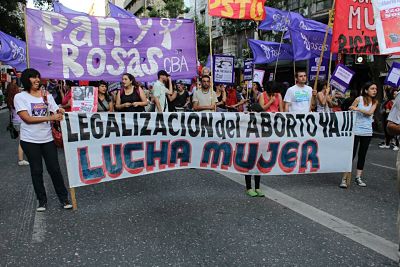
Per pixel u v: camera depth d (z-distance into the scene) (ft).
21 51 37.37
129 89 22.93
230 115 18.74
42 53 22.29
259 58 48.08
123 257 12.03
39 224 14.80
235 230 14.21
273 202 17.62
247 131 18.98
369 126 20.74
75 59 23.12
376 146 37.73
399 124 12.33
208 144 18.65
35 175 16.19
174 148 18.28
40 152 16.28
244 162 19.01
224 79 37.88
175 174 23.11
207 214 15.94
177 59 25.54
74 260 11.84
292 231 14.14
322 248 12.71
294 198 18.30
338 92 30.55
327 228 14.47
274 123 19.30
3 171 24.07
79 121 16.53
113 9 30.07
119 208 16.70
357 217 15.72
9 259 11.91
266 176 22.79
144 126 17.66
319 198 18.35
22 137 16.02
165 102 26.09
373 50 24.25
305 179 22.20
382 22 19.44
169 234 13.84
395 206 17.28
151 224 14.80
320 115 19.88
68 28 22.82
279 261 11.77
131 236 13.65
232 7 24.36
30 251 12.46
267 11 41.83
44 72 22.41
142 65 24.90
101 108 25.29
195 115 18.37
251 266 11.45
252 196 18.48
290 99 21.40
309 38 36.22
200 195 18.67
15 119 28.78
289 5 75.82
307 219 15.42
